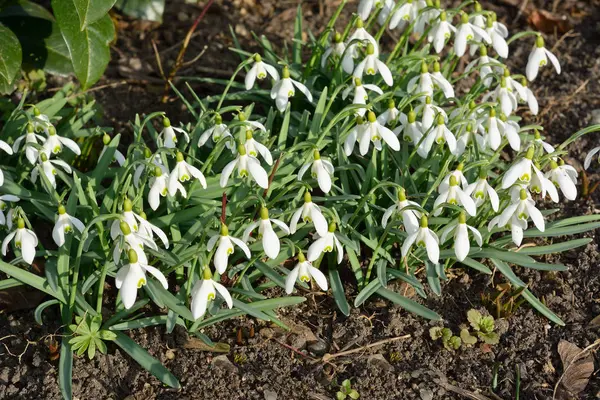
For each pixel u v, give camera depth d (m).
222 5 1.06
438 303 0.79
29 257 0.70
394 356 0.76
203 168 0.77
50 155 0.80
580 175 0.90
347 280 0.80
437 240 0.71
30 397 0.72
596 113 0.95
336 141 0.81
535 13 1.06
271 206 0.78
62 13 0.86
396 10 0.85
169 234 0.78
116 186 0.76
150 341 0.75
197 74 0.98
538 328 0.78
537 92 0.98
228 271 0.77
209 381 0.73
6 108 0.88
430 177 0.81
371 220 0.79
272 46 1.01
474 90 0.85
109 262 0.73
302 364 0.75
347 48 0.82
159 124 0.92
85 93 0.94
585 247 0.83
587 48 1.03
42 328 0.75
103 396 0.72
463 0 1.08
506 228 0.76
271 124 0.84
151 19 0.97
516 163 0.73
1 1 0.92
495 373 0.75
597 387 0.75
